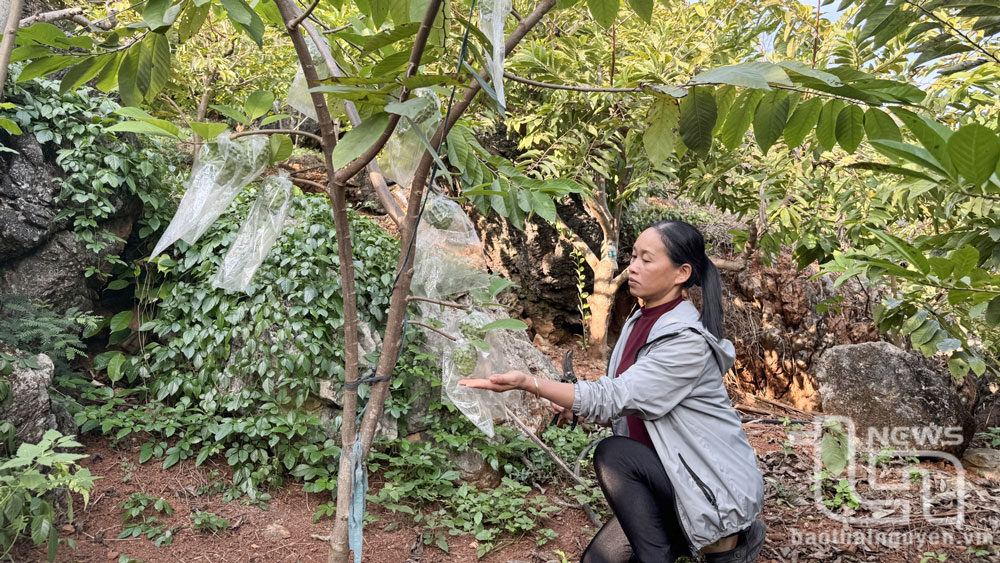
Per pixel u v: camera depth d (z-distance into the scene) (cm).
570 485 343
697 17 498
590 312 653
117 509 264
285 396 320
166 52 178
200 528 262
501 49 120
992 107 308
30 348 296
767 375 628
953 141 102
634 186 479
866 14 187
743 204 498
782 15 432
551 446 375
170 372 340
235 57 567
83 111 347
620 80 409
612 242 601
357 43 183
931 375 479
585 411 178
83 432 302
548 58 426
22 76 167
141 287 359
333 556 180
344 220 170
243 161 157
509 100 505
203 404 322
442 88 131
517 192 174
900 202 326
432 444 340
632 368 182
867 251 207
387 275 363
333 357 333
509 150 640
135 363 338
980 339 450
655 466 184
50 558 204
